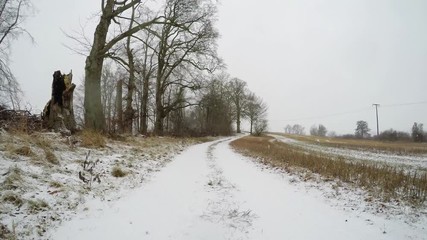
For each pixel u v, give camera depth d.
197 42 25.94
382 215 6.30
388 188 8.34
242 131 93.88
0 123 8.69
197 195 7.18
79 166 7.19
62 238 4.05
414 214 6.39
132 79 20.67
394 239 5.04
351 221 5.88
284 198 7.49
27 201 4.63
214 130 54.00
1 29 16.09
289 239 4.86
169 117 40.56
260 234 5.02
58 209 4.84
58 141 8.80
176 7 21.56
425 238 5.12
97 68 12.55
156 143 17.73
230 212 6.04
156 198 6.51
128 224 4.84
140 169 9.18
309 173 11.00
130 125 20.16
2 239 3.62
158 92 28.31
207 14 22.45
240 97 73.81
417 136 54.72
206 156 16.77
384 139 60.31
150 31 13.46
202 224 5.23
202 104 34.12
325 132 135.38
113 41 12.71
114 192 6.40
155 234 4.59
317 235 5.09
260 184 9.12
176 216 5.50
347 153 26.28
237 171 11.51
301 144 41.16
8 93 15.27
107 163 8.35
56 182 5.63
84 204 5.33
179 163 12.52
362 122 101.00
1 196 4.49
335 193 8.14
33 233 3.98
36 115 10.59
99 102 12.62
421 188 8.13
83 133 10.42
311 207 6.77
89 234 4.29
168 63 28.11
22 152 6.51
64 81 10.54
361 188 8.67
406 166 16.62
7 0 16.33
